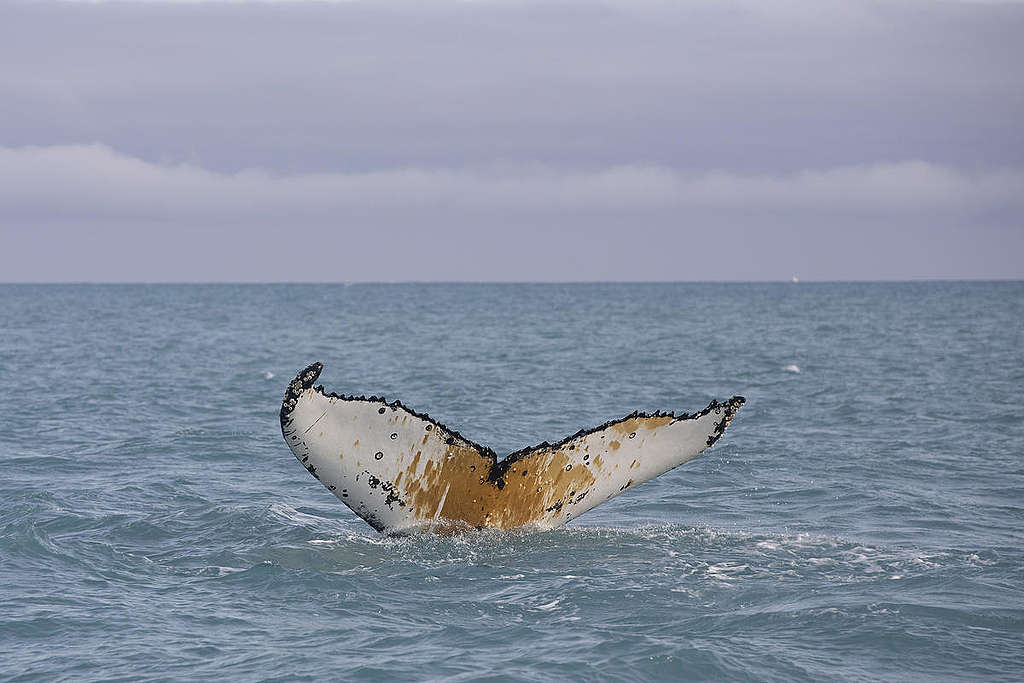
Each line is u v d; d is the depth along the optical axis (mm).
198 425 58094
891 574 27734
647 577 27266
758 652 22438
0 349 120938
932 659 22031
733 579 27219
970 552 30266
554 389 78562
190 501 37406
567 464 29547
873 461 46531
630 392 76625
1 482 40906
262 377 88375
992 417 62125
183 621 24641
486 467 29203
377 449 28391
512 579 27141
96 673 21703
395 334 155500
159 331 164125
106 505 36312
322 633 23844
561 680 21312
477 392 76188
